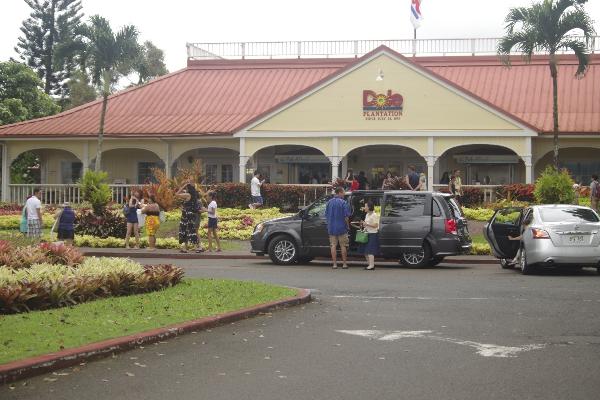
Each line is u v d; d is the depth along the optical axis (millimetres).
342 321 12438
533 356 9758
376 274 20062
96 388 8141
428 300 14852
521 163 40312
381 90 38625
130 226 27922
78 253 16391
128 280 14320
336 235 21703
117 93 46656
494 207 34156
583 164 40031
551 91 41750
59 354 9031
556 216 19609
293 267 22250
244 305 13312
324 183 42625
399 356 9773
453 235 21938
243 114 43500
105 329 10625
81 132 42688
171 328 10969
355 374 8805
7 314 11688
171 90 46344
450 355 9828
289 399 7750
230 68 47719
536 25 33500
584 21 33188
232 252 26562
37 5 73500
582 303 14305
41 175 45906
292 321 12445
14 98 58375
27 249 16312
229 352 10008
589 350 10117
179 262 24250
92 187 34156
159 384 8336
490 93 42250
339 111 39094
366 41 46562
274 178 43062
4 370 8227
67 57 43281
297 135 39406
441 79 38031
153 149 42625
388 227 22109
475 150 40719
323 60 46875
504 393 7988
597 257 18938
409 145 38531
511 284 17422
